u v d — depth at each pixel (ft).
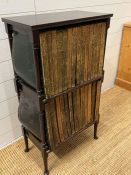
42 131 3.53
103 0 5.64
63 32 2.93
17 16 3.57
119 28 6.74
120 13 6.46
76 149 4.76
